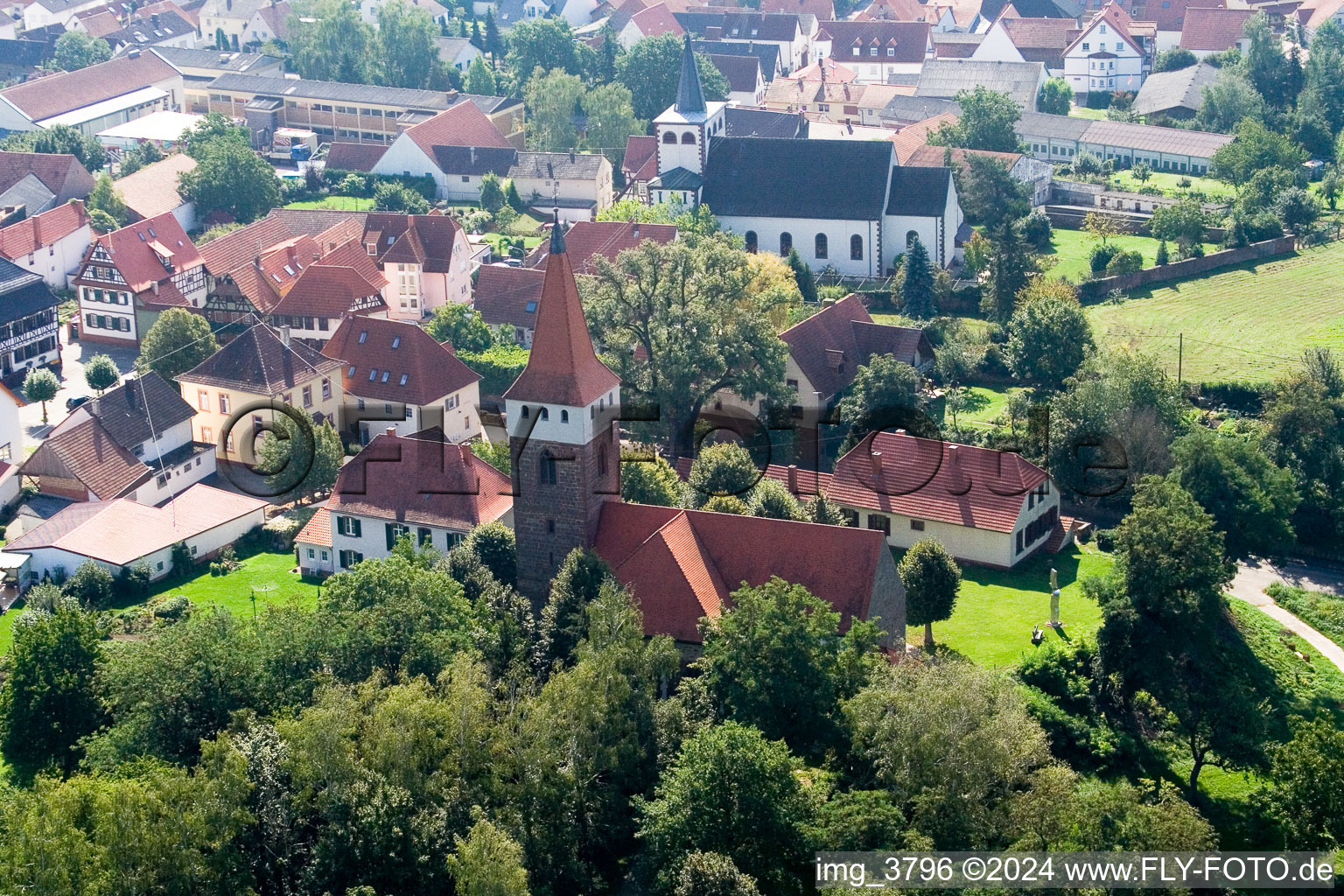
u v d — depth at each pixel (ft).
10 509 519.60
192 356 597.93
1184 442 478.59
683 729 342.03
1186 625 409.69
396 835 312.29
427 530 455.63
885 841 311.88
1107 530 488.02
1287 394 536.83
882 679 338.34
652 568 380.58
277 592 464.24
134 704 355.15
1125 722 400.26
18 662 381.81
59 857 291.58
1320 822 343.46
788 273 645.92
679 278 511.40
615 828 330.54
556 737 325.83
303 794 318.65
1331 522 507.30
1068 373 600.80
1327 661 437.99
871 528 480.64
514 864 296.10
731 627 348.38
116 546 471.21
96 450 520.42
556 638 370.53
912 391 545.44
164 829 301.63
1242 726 386.52
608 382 388.16
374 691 334.03
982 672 338.75
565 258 374.84
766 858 312.71
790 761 317.83
